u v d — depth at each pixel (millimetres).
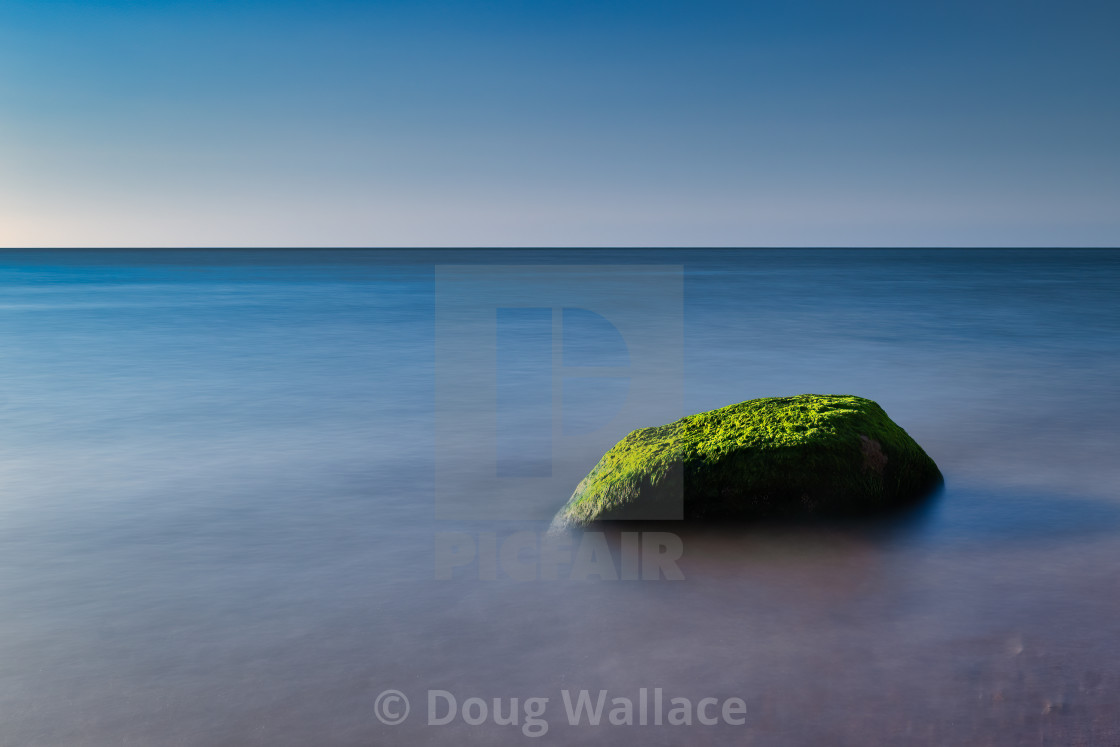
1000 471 8555
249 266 94812
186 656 4574
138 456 9531
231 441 10344
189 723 3924
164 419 11773
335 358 18766
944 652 4531
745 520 6582
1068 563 5895
